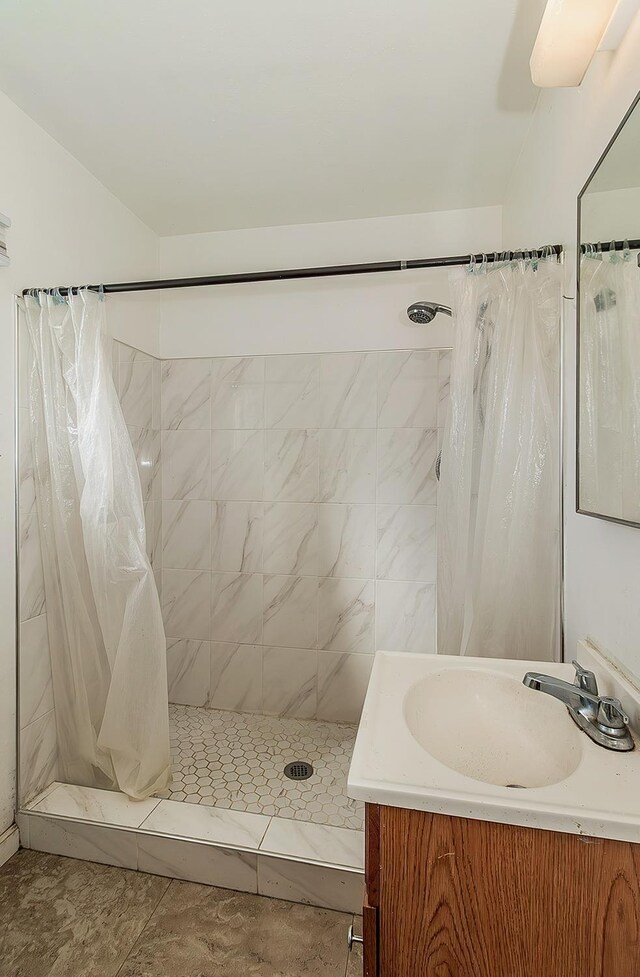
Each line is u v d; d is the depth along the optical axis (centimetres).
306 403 245
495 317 151
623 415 99
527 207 182
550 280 143
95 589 176
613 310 103
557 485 144
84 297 172
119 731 178
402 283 236
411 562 237
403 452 236
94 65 150
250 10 132
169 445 260
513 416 147
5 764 166
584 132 124
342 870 147
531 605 148
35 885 155
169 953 134
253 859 153
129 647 177
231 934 139
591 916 73
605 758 87
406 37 141
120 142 187
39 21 135
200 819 168
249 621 255
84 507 175
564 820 72
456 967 78
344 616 245
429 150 192
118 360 223
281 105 168
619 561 106
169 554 262
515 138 185
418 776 81
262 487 251
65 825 166
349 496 242
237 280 175
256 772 201
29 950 135
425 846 78
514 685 116
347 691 246
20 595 171
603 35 100
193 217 240
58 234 187
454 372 155
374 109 170
